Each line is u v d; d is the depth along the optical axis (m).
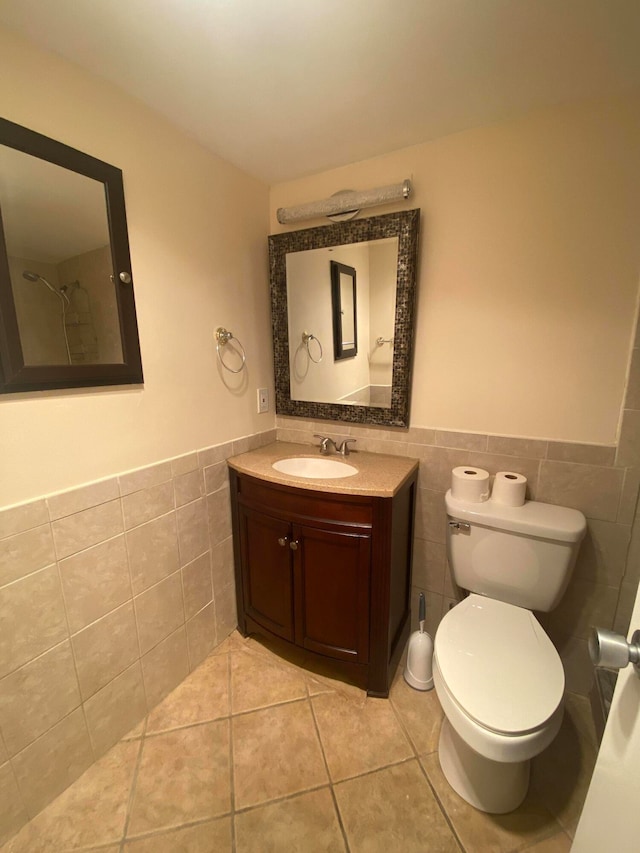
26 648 1.01
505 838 1.01
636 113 1.10
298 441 1.89
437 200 1.40
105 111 1.06
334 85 1.08
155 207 1.23
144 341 1.24
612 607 1.34
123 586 1.25
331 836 1.02
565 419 1.33
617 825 0.53
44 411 1.00
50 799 1.10
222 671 1.56
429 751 1.24
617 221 1.16
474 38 0.91
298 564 1.44
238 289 1.61
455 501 1.38
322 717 1.36
